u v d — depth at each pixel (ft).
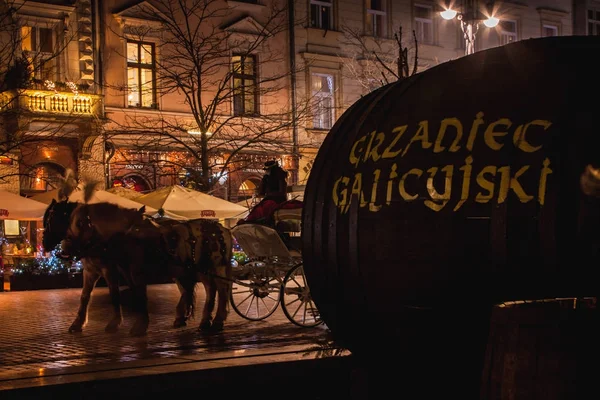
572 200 15.60
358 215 18.37
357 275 18.47
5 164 87.51
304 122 108.78
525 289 16.06
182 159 99.45
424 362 18.10
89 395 21.43
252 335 36.50
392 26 116.47
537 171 15.92
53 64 91.50
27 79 74.54
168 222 39.14
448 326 17.17
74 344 33.81
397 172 17.72
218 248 39.27
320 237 19.60
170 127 88.53
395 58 107.76
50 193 75.77
